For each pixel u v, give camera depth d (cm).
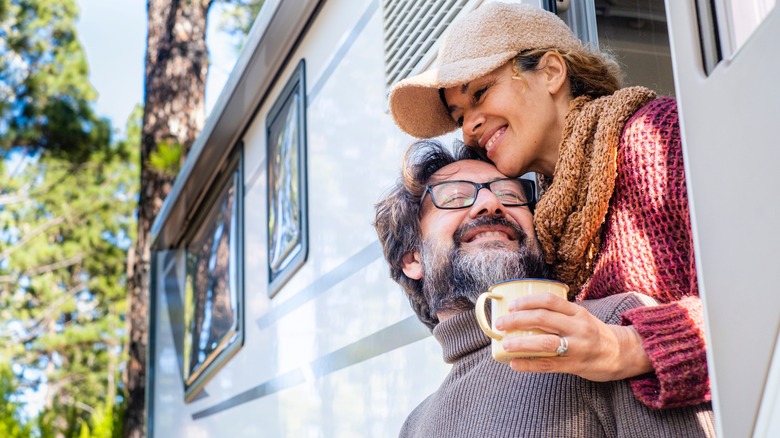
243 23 1195
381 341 307
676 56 119
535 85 179
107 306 2069
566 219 168
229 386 511
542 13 185
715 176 109
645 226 154
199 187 589
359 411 321
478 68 175
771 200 100
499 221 177
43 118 1878
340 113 362
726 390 104
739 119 106
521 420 146
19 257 1928
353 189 341
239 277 498
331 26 380
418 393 275
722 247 107
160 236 688
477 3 255
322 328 365
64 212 1938
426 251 181
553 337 128
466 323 167
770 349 99
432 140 202
